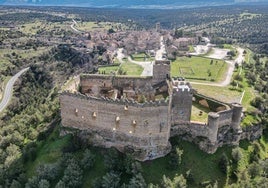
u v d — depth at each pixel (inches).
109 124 3789.4
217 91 6156.5
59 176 3624.5
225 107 4215.1
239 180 3737.7
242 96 5792.3
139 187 3346.5
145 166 3708.2
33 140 4488.2
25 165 3959.2
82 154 3799.2
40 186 3442.4
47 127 4591.5
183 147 3932.1
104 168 3654.0
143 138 3713.1
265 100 5521.7
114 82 4453.7
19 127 5123.0
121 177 3575.3
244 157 4143.7
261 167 3885.3
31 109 6653.5
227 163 3833.7
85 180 3560.5
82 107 3890.3
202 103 4522.6
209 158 3907.5
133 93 4357.8
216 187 3469.5
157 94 4315.9
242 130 4360.2
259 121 4675.2
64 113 4072.3
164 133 3737.7
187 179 3659.0
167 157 3814.0
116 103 3646.7
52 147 3971.5
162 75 4399.6
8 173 3853.3
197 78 7258.9
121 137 3782.0
